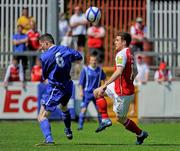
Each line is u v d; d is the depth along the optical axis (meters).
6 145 30.16
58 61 29.28
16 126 45.22
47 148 28.09
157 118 51.06
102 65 54.91
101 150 27.42
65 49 29.52
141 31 55.75
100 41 54.31
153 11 59.31
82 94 44.03
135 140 34.50
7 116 49.41
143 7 59.19
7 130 41.38
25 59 52.16
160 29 59.38
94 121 50.41
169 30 59.34
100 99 31.52
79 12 55.75
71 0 58.38
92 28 54.31
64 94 29.67
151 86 50.91
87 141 33.50
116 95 29.08
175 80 53.22
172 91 51.31
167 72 53.22
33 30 53.47
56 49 29.44
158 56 55.41
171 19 59.41
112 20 58.56
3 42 57.34
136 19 57.41
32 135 37.38
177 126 46.94
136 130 30.09
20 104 49.41
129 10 58.88
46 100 29.52
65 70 29.47
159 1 59.38
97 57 49.00
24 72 51.03
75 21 55.50
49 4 52.16
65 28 56.47
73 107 49.72
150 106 50.91
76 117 49.94
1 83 49.81
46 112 29.55
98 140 34.34
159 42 58.09
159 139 35.31
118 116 29.64
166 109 51.25
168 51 58.19
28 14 57.31
